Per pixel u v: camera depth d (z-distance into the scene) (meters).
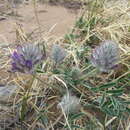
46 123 0.38
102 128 0.38
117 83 0.43
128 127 0.39
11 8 0.62
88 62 0.46
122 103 0.40
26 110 0.39
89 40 0.51
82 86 0.42
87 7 0.58
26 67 0.35
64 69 0.44
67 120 0.37
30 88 0.40
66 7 0.64
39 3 0.65
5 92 0.41
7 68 0.46
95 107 0.41
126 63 0.47
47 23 0.58
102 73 0.45
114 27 0.54
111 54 0.37
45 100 0.41
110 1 0.63
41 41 0.50
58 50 0.42
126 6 0.60
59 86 0.42
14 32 0.54
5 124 0.38
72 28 0.54
